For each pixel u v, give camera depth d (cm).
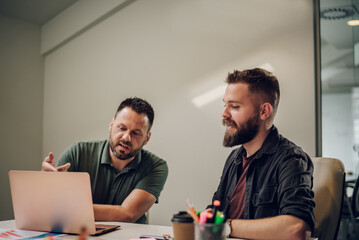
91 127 350
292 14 223
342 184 149
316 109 211
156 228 137
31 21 402
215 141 255
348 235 197
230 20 254
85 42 363
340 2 207
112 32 336
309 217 117
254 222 121
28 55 401
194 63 273
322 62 211
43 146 405
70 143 371
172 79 286
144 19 311
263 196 140
